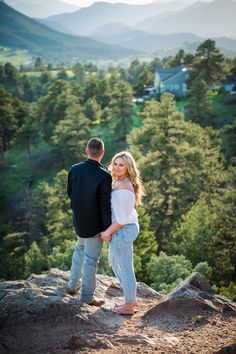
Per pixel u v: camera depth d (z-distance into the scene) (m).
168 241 34.31
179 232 30.38
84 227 6.76
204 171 40.53
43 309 6.64
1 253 39.91
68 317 6.57
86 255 7.10
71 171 6.77
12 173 77.75
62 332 6.30
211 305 7.26
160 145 39.00
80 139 73.19
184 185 37.41
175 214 37.28
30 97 181.88
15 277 31.62
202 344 6.04
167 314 7.16
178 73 108.56
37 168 77.56
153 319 7.07
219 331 6.48
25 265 31.91
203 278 8.09
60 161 75.88
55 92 96.69
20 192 69.75
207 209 31.05
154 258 22.36
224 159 49.38
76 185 6.66
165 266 21.69
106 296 8.21
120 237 6.76
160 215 37.41
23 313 6.61
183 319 6.96
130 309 7.21
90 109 93.31
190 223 29.88
